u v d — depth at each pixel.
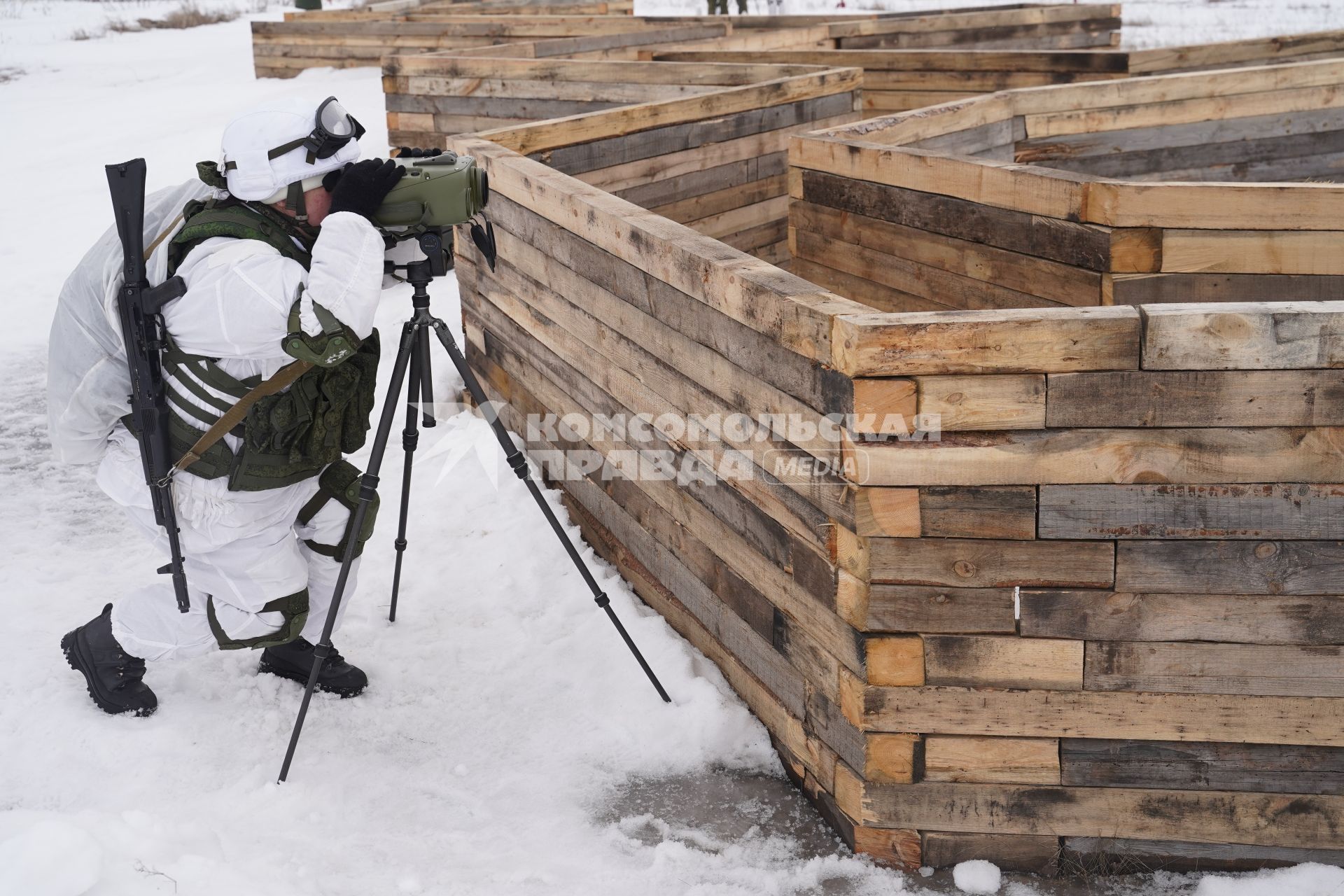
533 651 3.71
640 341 3.53
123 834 2.59
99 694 3.28
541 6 13.84
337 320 2.72
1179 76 5.61
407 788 3.09
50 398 2.98
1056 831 2.72
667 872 2.78
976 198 4.28
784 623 3.03
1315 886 2.64
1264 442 2.38
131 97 13.48
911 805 2.74
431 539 4.38
